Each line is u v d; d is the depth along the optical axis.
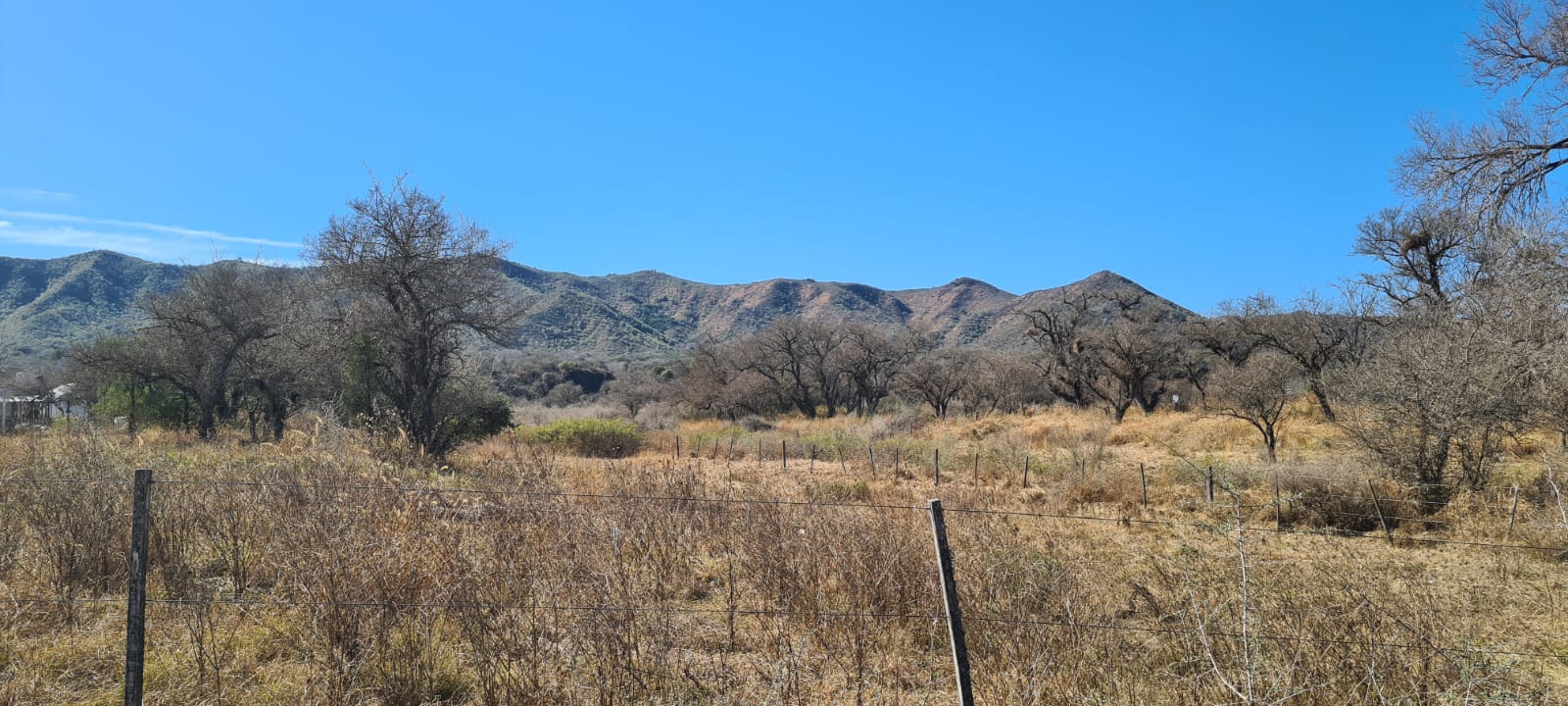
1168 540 11.02
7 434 21.45
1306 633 5.09
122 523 7.19
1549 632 6.68
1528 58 15.83
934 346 72.12
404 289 25.31
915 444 29.08
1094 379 46.19
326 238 24.67
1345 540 11.39
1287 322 33.31
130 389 32.19
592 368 89.81
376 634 5.39
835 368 64.25
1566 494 11.35
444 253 25.58
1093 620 5.95
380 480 7.80
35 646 5.63
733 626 6.41
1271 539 11.33
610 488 10.56
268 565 7.05
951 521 9.16
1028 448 26.81
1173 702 4.94
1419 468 13.25
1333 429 23.05
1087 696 4.97
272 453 9.94
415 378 24.97
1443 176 17.17
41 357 72.06
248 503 8.11
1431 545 10.84
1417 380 13.34
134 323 34.34
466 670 5.55
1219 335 36.84
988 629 5.84
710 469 22.67
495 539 6.63
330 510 6.91
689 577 7.75
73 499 7.27
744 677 5.58
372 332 24.75
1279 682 4.62
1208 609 5.66
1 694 4.97
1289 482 13.97
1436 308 15.70
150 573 6.95
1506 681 4.80
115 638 5.80
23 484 7.71
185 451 17.22
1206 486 15.30
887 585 6.52
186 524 7.53
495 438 29.19
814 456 28.12
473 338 27.67
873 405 63.72
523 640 5.46
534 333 144.38
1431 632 5.33
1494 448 13.45
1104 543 10.73
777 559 7.36
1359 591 5.93
